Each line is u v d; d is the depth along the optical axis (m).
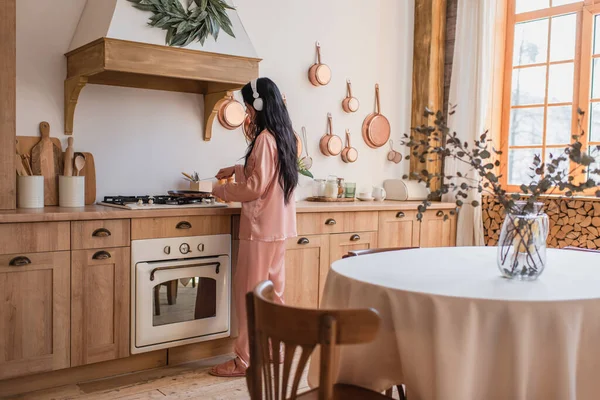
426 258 2.39
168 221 3.03
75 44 3.18
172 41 3.04
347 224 3.85
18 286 2.62
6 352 2.61
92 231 2.79
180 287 3.12
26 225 2.61
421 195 4.70
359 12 4.62
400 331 1.76
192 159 3.73
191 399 2.73
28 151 3.14
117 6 2.92
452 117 4.75
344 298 1.97
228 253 3.26
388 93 4.86
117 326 2.90
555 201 4.27
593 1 4.30
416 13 4.97
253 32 4.01
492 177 1.98
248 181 2.96
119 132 3.43
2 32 2.79
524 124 4.70
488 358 1.68
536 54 4.64
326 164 4.48
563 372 1.66
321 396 1.31
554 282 1.95
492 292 1.77
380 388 1.89
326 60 4.43
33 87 3.16
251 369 1.51
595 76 4.35
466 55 4.69
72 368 2.88
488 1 4.56
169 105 3.62
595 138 4.36
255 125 3.11
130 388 2.85
